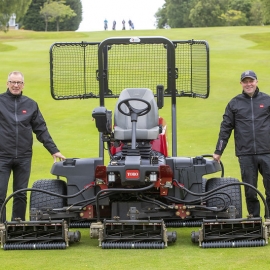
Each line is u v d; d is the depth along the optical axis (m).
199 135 18.55
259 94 8.61
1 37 59.59
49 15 103.38
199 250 7.39
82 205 8.04
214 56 36.72
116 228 7.63
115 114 8.34
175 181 7.98
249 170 8.57
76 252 7.39
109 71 10.47
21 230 7.64
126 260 6.93
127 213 7.94
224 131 8.67
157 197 8.29
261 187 11.84
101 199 8.04
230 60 34.78
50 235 7.67
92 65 11.06
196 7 104.06
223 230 7.59
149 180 7.69
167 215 8.00
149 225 7.56
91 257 7.10
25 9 67.31
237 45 43.62
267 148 8.52
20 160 8.64
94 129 20.14
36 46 44.78
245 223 7.53
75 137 18.83
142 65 10.48
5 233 7.57
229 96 25.28
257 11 106.62
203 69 9.62
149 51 10.41
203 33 53.66
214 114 22.03
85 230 9.05
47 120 21.69
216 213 7.95
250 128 8.52
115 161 7.95
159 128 8.60
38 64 34.50
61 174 8.21
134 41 8.61
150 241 7.59
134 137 7.89
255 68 31.73
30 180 13.04
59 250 7.51
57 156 8.85
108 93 9.87
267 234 7.52
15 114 8.60
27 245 7.56
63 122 21.33
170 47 8.76
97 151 16.59
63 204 8.31
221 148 8.66
